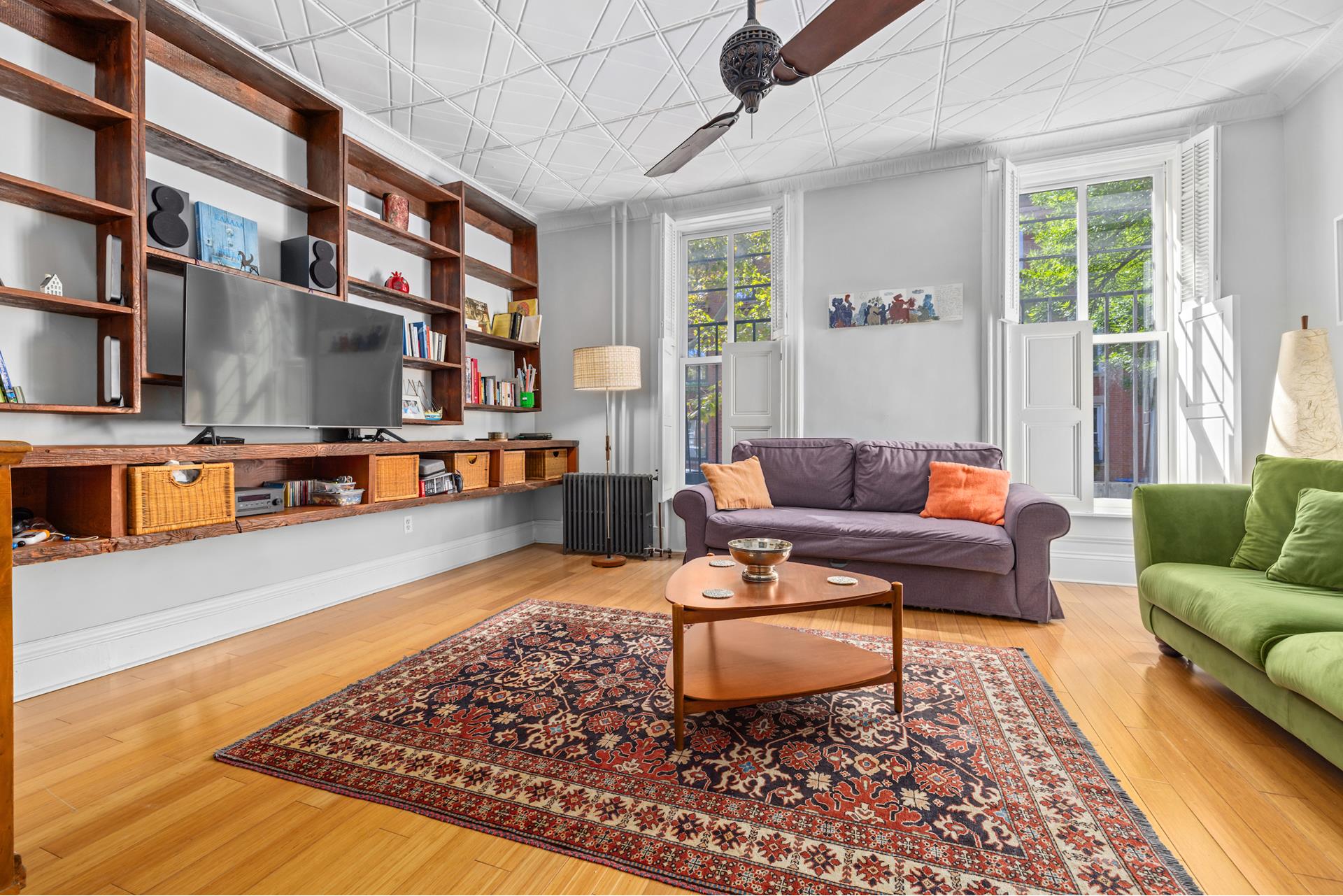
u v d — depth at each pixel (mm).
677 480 4898
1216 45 2803
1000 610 2934
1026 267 4035
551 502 5086
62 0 2059
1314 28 2676
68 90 1997
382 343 3297
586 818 1401
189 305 2357
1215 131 3361
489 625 2859
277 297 2717
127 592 2371
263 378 2646
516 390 4816
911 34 2676
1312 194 3086
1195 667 2324
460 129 3557
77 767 1627
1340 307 2873
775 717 1911
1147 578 2412
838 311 4199
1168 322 3711
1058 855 1265
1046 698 2035
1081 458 3680
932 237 4008
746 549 2053
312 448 2672
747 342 4441
